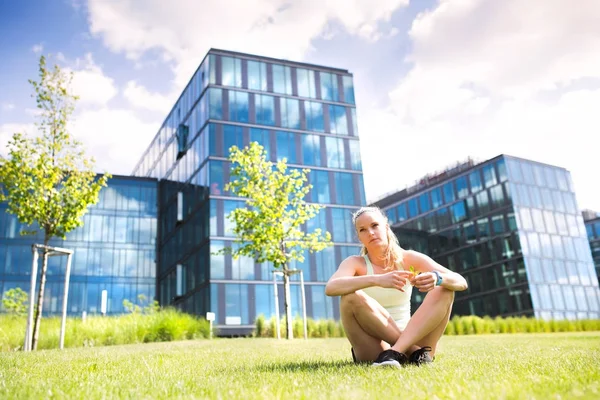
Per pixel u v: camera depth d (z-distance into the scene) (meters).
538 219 42.41
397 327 3.70
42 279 12.11
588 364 3.14
